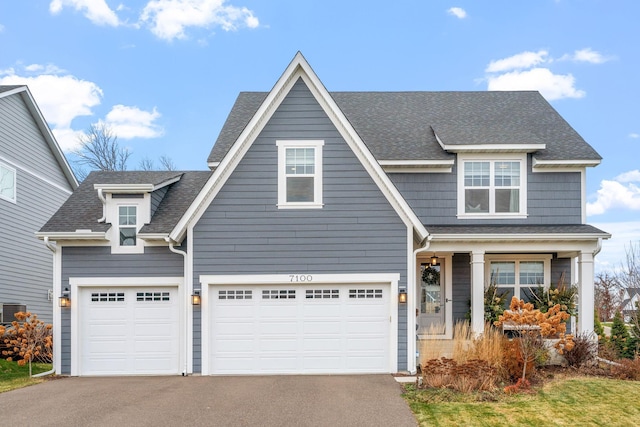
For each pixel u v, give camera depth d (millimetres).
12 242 18578
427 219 14766
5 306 17438
